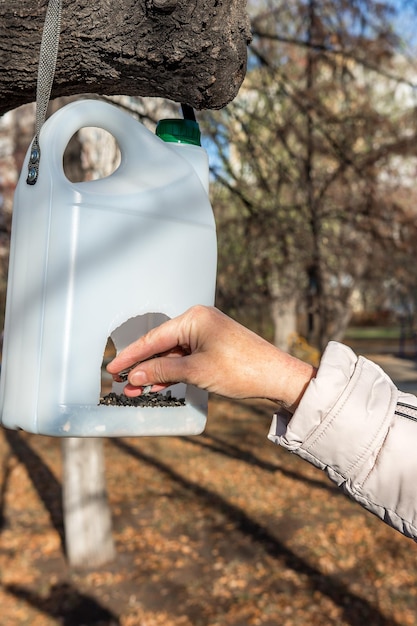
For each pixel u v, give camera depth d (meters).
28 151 1.09
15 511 8.93
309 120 6.50
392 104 8.07
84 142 5.86
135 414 1.11
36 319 1.03
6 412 1.08
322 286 6.57
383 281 8.24
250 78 6.74
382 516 1.03
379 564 7.30
